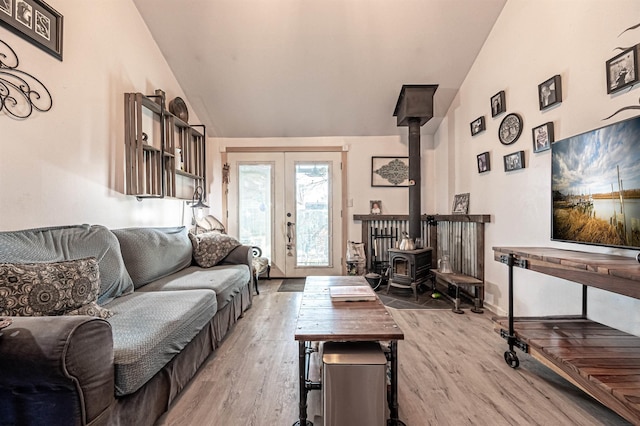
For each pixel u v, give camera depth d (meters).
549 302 2.42
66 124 2.06
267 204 4.87
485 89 3.32
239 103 4.20
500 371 1.97
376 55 3.53
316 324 1.52
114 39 2.59
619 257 1.65
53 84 1.96
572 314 2.23
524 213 2.65
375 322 1.54
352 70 3.72
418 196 3.91
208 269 2.98
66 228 1.88
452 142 4.17
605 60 1.90
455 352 2.24
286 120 4.52
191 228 4.01
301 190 4.86
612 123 1.75
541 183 2.45
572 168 1.91
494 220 3.12
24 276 1.36
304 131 4.75
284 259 4.86
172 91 3.70
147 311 1.70
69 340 1.00
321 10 3.11
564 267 1.62
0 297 1.28
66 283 1.47
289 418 1.54
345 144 4.84
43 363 0.97
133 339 1.35
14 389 1.01
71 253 1.75
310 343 2.25
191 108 4.25
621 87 1.77
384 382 1.33
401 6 3.06
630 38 1.75
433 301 3.55
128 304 1.83
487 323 2.85
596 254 1.79
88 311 1.52
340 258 4.87
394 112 4.35
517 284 2.78
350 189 4.86
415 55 3.51
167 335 1.50
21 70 1.74
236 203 4.84
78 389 1.02
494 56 3.14
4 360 0.98
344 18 3.18
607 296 1.98
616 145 1.60
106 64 2.48
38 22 1.84
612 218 1.62
